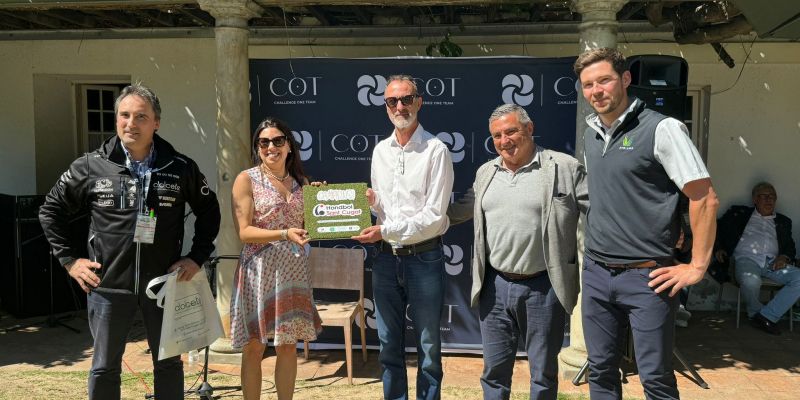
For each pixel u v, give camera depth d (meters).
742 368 4.88
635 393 4.32
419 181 3.15
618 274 2.84
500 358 3.21
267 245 3.43
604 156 2.84
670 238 2.75
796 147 6.36
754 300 5.94
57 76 7.02
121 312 3.01
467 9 6.21
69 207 3.05
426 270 3.25
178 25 6.59
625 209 2.78
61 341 5.56
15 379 4.59
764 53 6.25
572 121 4.79
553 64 4.78
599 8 4.25
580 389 4.37
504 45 6.44
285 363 3.54
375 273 3.38
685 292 5.98
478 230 3.18
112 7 4.75
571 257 3.05
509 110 3.02
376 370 4.79
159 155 3.08
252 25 6.56
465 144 4.91
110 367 3.03
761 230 6.09
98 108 7.37
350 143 4.99
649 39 6.24
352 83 4.95
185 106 6.70
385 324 3.37
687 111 6.62
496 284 3.16
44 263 6.30
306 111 5.00
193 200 3.22
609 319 2.95
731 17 4.80
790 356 5.16
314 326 3.59
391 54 6.56
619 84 2.73
